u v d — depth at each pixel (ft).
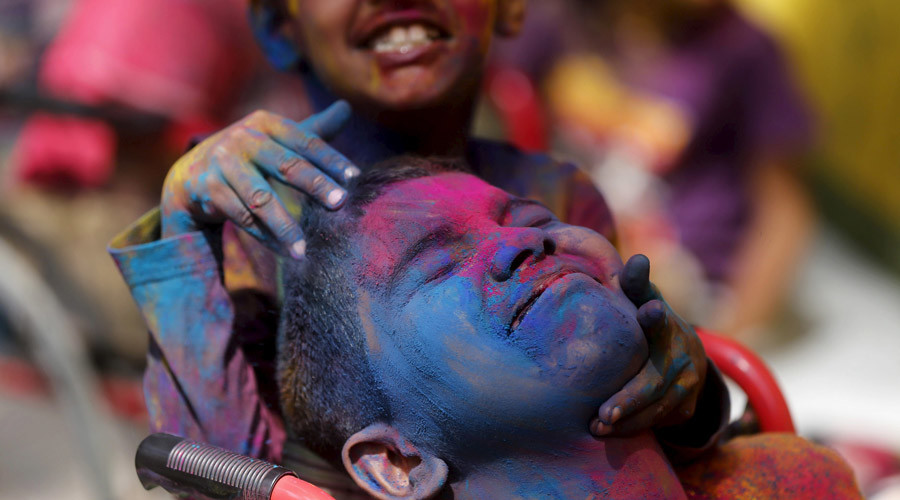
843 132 20.40
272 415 6.07
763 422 6.93
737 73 15.97
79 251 12.09
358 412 5.38
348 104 6.01
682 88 15.90
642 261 5.24
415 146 6.58
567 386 5.01
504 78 12.50
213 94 12.65
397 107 6.29
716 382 5.84
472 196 5.60
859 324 17.15
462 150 6.79
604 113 16.08
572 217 7.27
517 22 7.26
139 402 12.14
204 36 12.51
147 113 12.06
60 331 11.55
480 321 5.12
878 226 20.24
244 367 5.97
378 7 6.18
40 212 12.06
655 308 5.11
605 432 5.08
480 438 5.13
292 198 6.33
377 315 5.31
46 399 12.55
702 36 16.10
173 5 12.45
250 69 12.94
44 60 12.35
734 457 5.94
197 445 5.33
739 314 15.74
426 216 5.42
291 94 12.24
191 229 5.97
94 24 12.35
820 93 20.07
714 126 15.98
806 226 16.42
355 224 5.53
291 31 6.83
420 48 6.22
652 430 5.53
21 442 12.57
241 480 5.08
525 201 5.84
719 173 15.99
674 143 15.80
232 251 6.09
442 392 5.14
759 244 15.89
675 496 5.23
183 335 5.88
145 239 6.15
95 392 11.81
